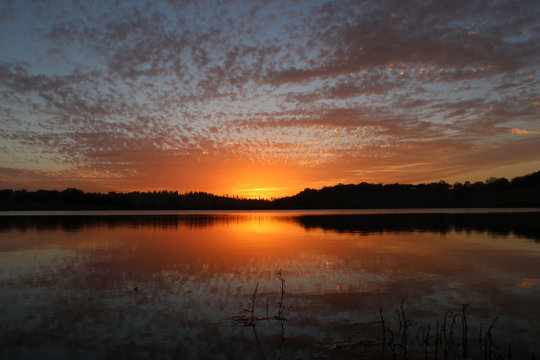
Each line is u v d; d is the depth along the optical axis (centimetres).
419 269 1352
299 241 2298
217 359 610
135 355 627
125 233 2931
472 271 1312
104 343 677
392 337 704
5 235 2702
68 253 1775
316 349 652
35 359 612
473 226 3441
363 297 977
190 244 2148
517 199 14750
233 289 1060
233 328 752
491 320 798
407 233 2811
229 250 1872
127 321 792
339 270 1336
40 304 915
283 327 759
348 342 682
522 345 664
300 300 950
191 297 977
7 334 721
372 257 1622
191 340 691
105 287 1084
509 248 1895
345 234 2777
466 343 675
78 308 883
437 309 877
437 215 6069
